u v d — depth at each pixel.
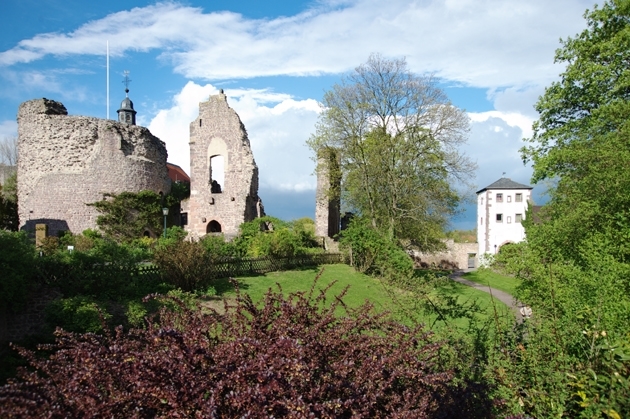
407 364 4.54
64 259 12.90
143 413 3.43
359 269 24.66
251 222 27.94
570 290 8.55
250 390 3.34
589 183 12.35
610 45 19.48
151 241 29.83
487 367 5.91
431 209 27.86
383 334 5.77
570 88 21.81
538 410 5.11
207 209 34.56
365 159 27.89
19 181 32.84
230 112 34.72
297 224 30.41
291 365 3.53
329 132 28.02
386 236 25.86
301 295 5.55
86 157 32.47
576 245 11.52
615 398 4.53
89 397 3.27
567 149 18.00
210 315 5.02
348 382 3.94
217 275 20.06
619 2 19.48
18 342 11.15
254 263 22.05
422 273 24.39
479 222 52.72
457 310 9.30
